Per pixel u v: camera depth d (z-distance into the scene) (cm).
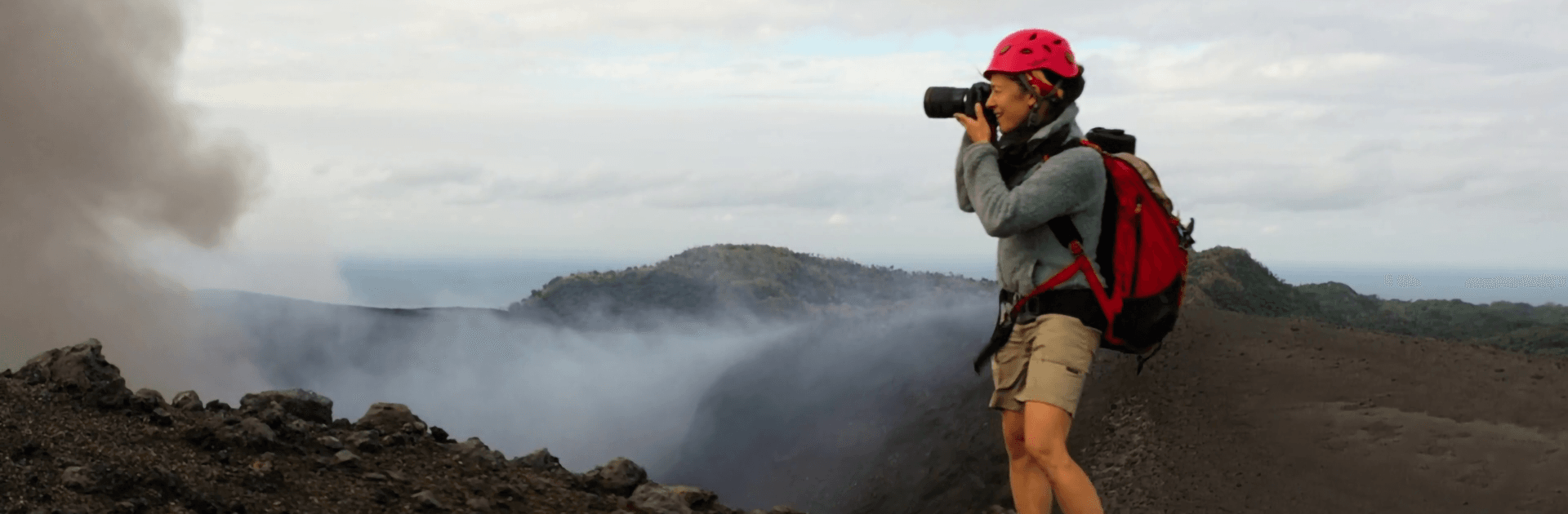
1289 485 794
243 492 284
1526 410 896
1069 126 296
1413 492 730
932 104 318
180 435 312
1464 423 868
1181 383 1113
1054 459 286
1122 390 1138
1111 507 870
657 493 382
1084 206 281
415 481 337
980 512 1220
